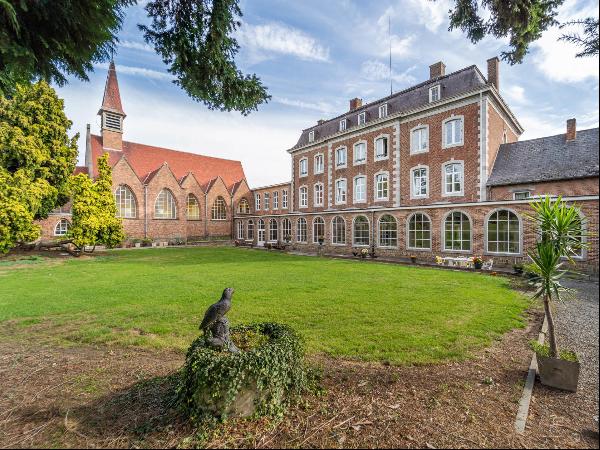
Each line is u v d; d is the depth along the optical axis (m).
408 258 19.34
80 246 21.58
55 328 6.25
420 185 22.34
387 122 24.33
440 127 21.03
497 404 3.36
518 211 14.93
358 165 26.72
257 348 3.24
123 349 5.20
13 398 3.65
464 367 4.30
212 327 3.51
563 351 4.12
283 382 3.25
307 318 6.56
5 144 19.38
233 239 41.28
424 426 2.96
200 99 5.55
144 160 38.41
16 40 3.07
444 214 17.92
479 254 16.34
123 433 2.98
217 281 11.18
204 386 2.96
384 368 4.30
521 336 5.59
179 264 16.75
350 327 5.97
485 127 18.81
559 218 4.16
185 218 37.69
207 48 4.78
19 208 18.02
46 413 3.33
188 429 2.99
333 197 29.11
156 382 3.99
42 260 18.84
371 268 14.84
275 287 9.94
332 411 3.25
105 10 3.27
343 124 28.98
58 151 22.27
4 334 5.96
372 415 3.15
